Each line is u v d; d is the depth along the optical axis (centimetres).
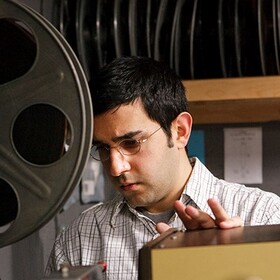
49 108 107
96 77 143
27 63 108
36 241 203
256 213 157
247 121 247
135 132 139
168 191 153
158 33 199
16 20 109
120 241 162
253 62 203
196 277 86
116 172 140
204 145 251
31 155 107
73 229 169
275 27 194
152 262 87
